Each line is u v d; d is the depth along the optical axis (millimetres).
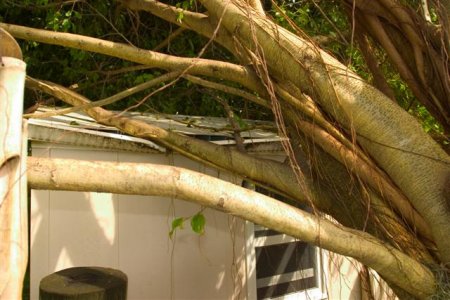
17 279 1946
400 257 3037
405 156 3229
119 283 3082
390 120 3262
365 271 4738
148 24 7941
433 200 3205
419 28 3691
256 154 5523
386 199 3439
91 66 7555
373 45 4285
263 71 3684
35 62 7500
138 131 4113
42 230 4211
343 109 3318
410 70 3818
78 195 4387
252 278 5453
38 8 7043
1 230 1973
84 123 4676
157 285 4777
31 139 4066
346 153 3477
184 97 8086
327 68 3342
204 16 4406
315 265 6281
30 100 6805
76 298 2861
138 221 4707
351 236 2900
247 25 3523
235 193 2594
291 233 2768
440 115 3793
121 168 2426
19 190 2080
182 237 4992
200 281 5074
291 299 5961
